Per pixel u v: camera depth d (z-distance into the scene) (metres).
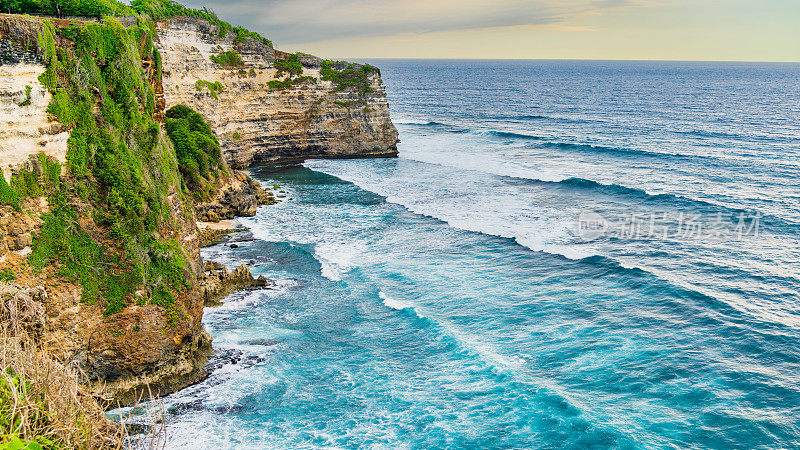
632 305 32.69
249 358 26.64
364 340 28.66
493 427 22.14
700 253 41.06
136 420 21.52
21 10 25.53
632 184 59.97
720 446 21.19
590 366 26.45
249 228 45.84
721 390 24.61
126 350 22.28
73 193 20.88
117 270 21.89
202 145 46.81
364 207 52.34
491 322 30.75
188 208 27.94
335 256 39.84
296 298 33.19
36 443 9.46
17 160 19.31
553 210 50.97
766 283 36.12
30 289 19.11
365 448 21.02
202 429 21.62
